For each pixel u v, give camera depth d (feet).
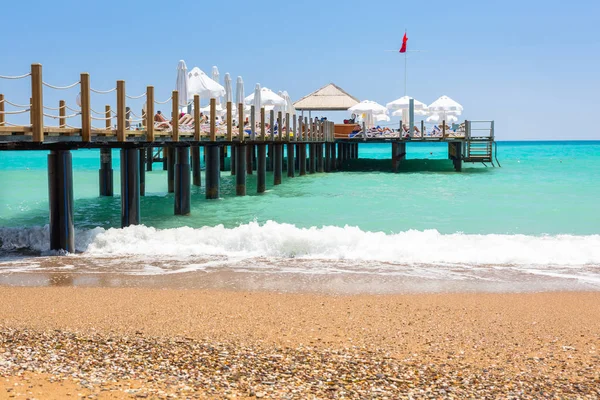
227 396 16.83
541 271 35.19
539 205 65.46
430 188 84.48
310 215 58.18
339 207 63.77
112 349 20.54
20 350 20.08
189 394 16.87
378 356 20.56
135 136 44.47
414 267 36.01
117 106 41.47
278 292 29.89
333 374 18.74
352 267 35.88
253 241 40.50
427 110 136.46
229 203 67.00
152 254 39.34
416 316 25.67
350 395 17.13
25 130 33.01
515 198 72.18
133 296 28.58
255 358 20.03
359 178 102.37
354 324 24.36
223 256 38.88
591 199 70.95
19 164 168.35
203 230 42.57
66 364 18.84
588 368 19.71
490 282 32.37
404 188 84.64
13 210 64.03
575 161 170.30
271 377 18.34
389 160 141.08
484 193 77.71
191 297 28.53
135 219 47.88
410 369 19.35
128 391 16.87
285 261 37.58
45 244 41.32
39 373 17.94
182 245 40.63
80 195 80.84
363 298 28.76
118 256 38.68
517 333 23.38
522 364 19.99
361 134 118.62
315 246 39.70
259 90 95.55
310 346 21.49
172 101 50.62
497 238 43.45
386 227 51.65
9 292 29.22
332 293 29.73
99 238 40.96
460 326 24.23
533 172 116.98
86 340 21.50
